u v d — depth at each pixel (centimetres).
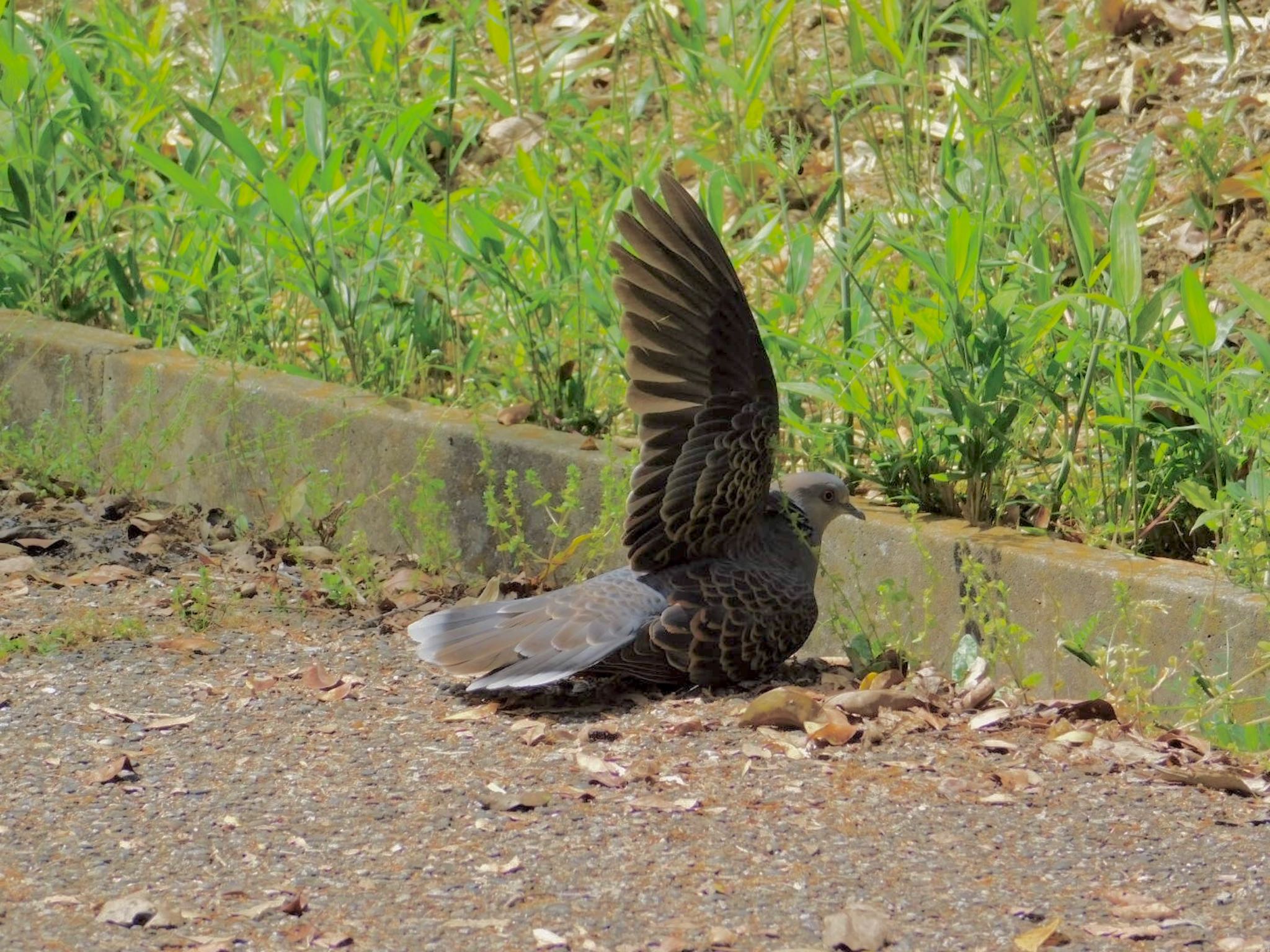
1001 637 895
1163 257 1288
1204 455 991
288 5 1800
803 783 794
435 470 1145
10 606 1068
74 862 716
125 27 1647
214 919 660
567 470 1088
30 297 1439
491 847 727
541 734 855
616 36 1555
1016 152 1336
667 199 858
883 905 670
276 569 1148
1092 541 950
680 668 907
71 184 1538
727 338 880
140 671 957
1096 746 834
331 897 680
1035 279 1135
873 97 1473
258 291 1350
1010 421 1005
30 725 873
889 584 941
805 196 1307
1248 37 1426
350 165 1545
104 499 1252
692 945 633
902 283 1147
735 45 1520
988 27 1255
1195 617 864
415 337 1266
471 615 919
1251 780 800
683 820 754
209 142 1483
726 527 922
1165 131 1377
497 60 1728
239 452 1227
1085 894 681
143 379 1277
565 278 1227
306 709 902
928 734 852
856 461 1095
